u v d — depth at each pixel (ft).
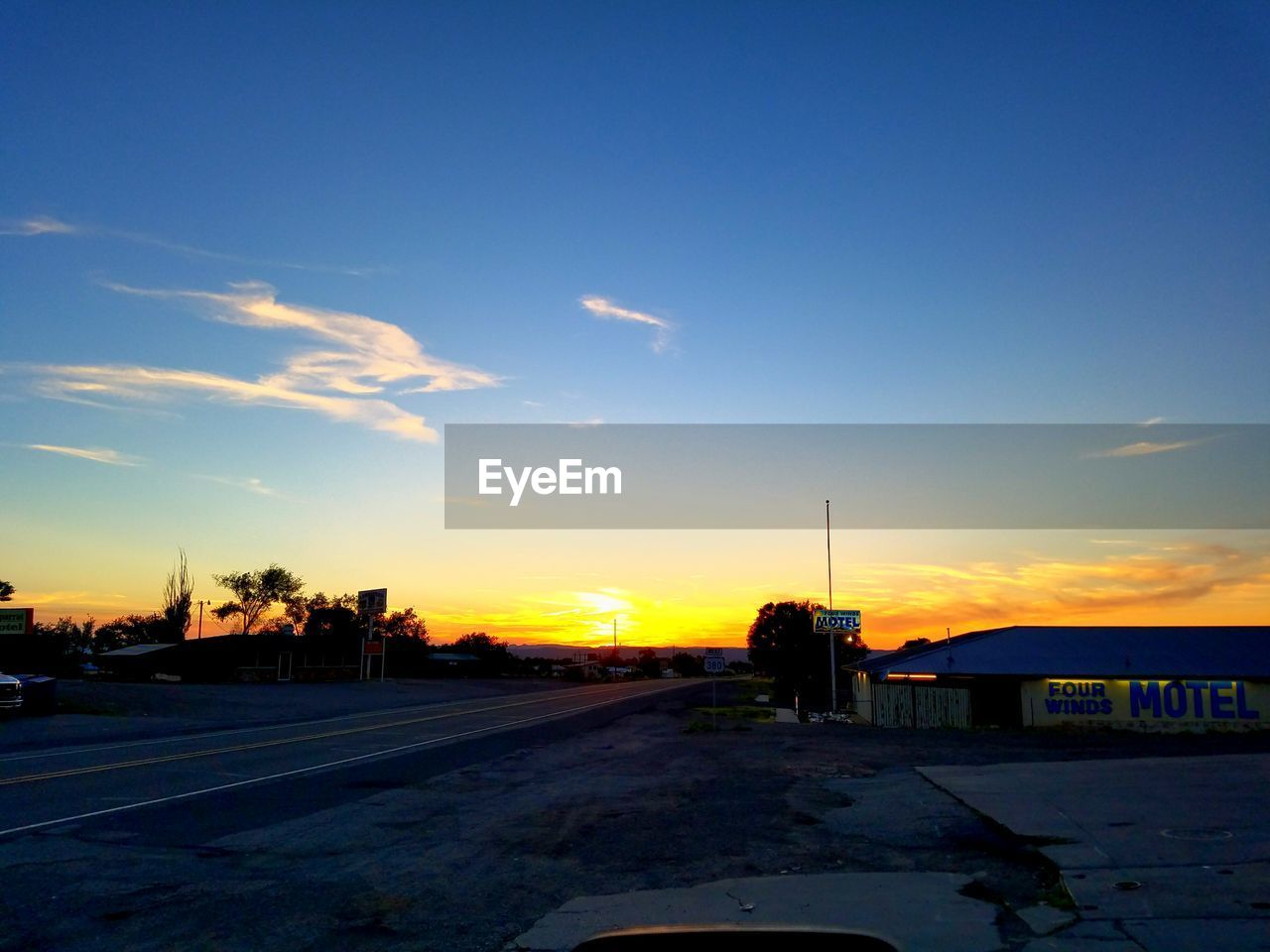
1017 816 37.14
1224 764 50.85
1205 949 20.63
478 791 51.08
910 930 23.44
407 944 23.89
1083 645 112.98
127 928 25.20
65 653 243.81
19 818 41.45
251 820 41.50
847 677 204.33
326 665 237.86
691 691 235.20
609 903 27.50
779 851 34.24
